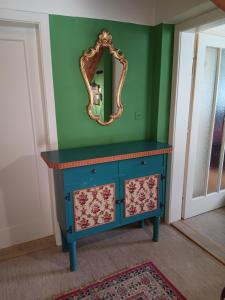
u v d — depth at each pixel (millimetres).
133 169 1872
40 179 2133
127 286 1668
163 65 2113
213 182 2686
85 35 1854
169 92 2211
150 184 1989
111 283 1697
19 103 1911
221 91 2410
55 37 1754
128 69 2113
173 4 1836
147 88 2256
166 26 2023
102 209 1802
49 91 1814
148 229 2389
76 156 1722
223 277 1752
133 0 1967
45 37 1707
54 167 1536
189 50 2076
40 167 2107
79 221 1726
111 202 1832
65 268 1850
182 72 2098
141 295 1594
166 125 2289
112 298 1573
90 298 1575
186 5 1714
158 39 2082
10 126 1921
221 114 2492
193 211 2588
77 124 2006
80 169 1643
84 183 1682
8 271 1824
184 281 1711
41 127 2027
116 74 2043
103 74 1992
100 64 1960
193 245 2127
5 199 2037
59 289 1650
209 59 2256
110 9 1896
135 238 2238
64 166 1542
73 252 1780
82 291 1630
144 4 2020
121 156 1755
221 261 1905
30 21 1637
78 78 1918
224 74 2373
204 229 2365
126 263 1900
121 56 2008
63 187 1626
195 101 2230
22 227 2150
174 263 1896
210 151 2504
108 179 1775
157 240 2182
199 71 2170
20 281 1726
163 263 1897
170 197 2383
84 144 2074
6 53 1784
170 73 2164
